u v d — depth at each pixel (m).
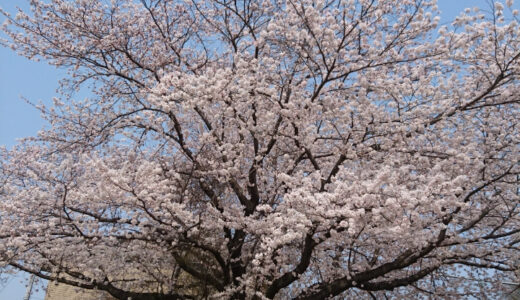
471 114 7.74
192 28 9.45
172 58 8.98
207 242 7.92
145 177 6.29
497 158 7.33
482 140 7.96
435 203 5.47
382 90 7.17
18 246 6.56
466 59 7.16
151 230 7.19
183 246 7.90
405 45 7.58
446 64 7.74
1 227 6.70
